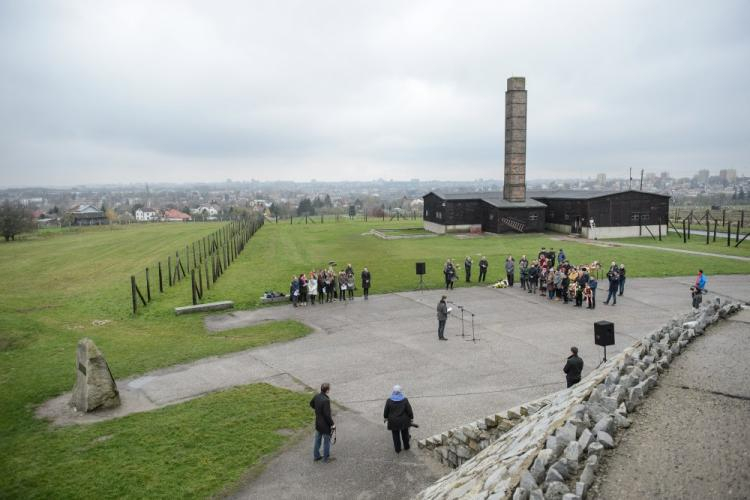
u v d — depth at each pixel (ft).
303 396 60.18
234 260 168.14
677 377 37.60
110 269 161.17
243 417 54.54
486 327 87.56
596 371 42.34
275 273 142.51
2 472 44.47
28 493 41.22
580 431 28.96
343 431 51.52
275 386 63.62
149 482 42.55
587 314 94.27
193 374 68.85
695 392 34.83
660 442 28.81
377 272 139.95
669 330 47.55
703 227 267.18
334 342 81.66
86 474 43.88
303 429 51.83
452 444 44.47
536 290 115.75
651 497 24.17
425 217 259.39
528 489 24.52
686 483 24.99
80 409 58.08
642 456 27.53
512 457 29.35
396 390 46.96
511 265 119.75
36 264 175.63
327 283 109.29
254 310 105.29
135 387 65.05
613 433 29.84
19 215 272.51
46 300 119.14
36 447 49.08
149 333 90.84
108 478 43.19
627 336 79.87
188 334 89.61
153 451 47.67
